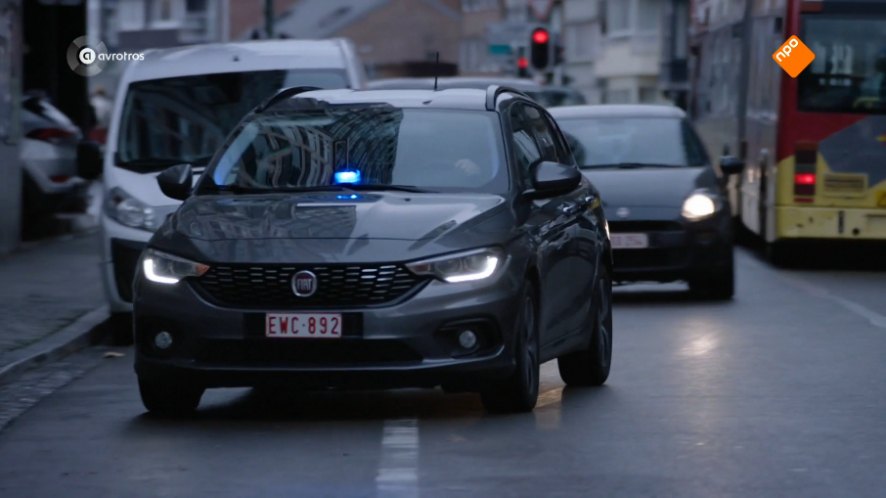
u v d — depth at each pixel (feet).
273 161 92.79
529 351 86.58
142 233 127.54
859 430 81.56
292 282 81.66
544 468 71.72
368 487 67.82
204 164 136.15
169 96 138.92
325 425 84.02
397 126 93.45
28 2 263.08
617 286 174.91
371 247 82.02
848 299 156.66
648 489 67.31
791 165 194.18
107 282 128.77
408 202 86.53
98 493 67.72
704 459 73.77
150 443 79.46
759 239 238.27
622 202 154.40
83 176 138.41
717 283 156.25
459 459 73.82
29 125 211.00
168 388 86.33
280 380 81.97
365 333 81.00
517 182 90.17
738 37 233.76
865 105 193.26
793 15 194.39
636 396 94.12
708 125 264.31
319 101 96.68
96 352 122.42
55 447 78.79
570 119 169.78
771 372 104.12
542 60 318.65
